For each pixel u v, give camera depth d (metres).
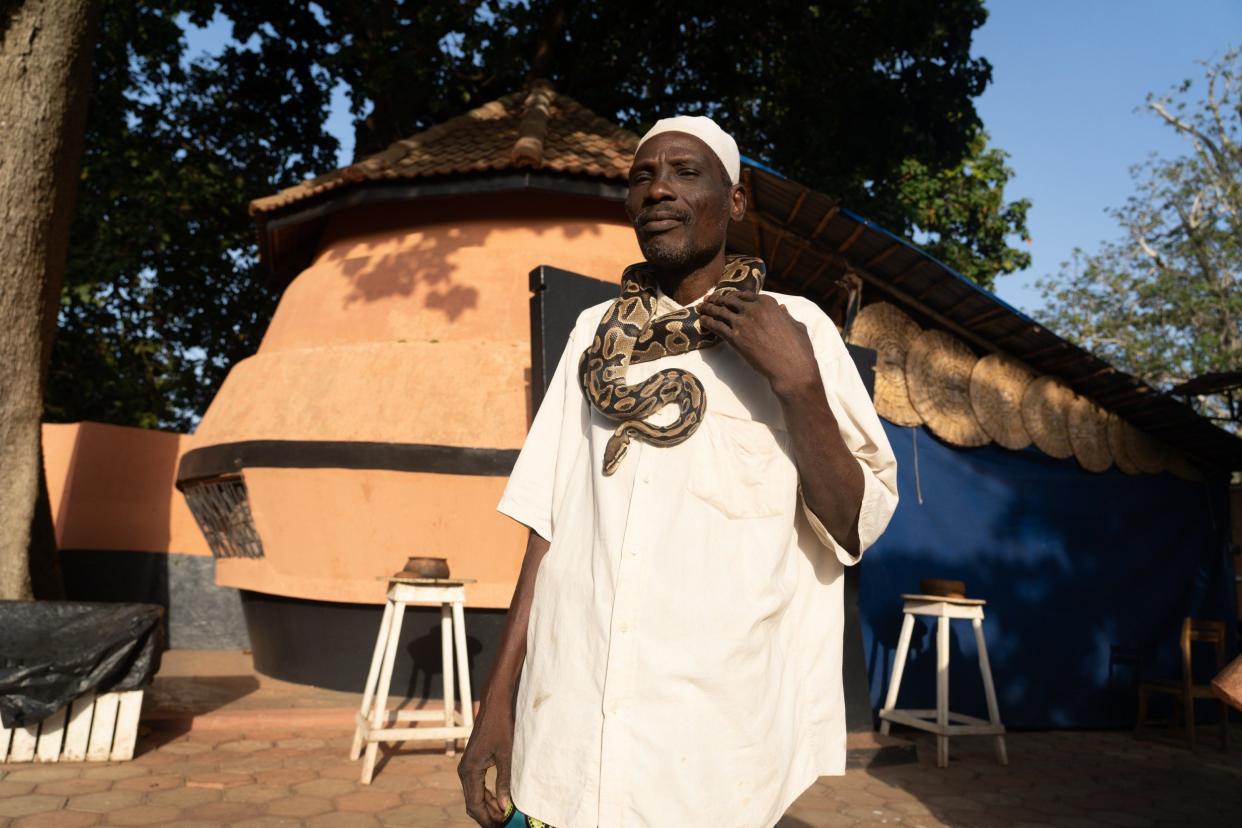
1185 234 31.08
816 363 1.57
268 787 5.24
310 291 8.98
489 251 8.48
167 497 11.92
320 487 7.59
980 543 8.02
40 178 6.71
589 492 1.75
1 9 6.62
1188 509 9.04
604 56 16.69
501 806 1.72
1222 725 7.82
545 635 1.69
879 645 7.38
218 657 10.73
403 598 5.74
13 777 5.20
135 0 14.21
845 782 5.95
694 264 1.83
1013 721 7.93
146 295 16.52
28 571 6.72
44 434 11.59
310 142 18.17
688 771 1.52
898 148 16.56
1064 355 8.09
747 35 16.67
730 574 1.60
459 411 7.54
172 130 16.02
